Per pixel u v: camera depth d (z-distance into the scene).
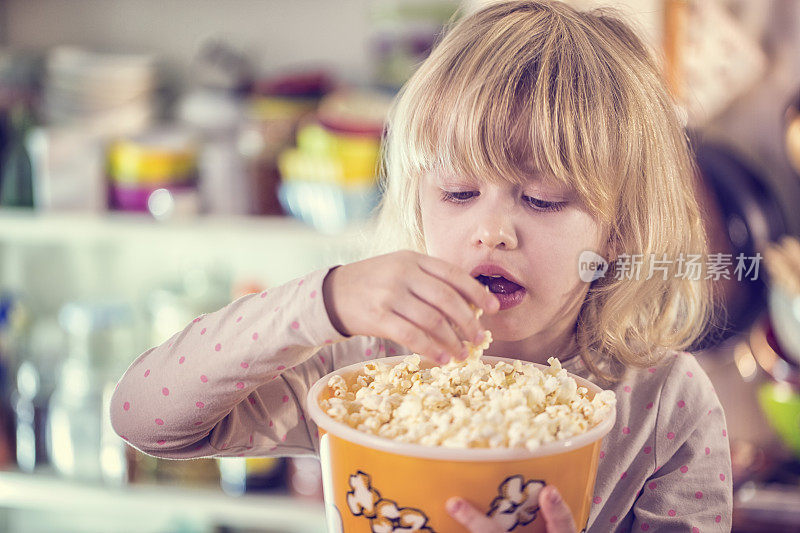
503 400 0.52
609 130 0.63
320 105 1.68
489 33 0.67
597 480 0.68
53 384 1.74
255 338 0.56
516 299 0.63
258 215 1.67
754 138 1.56
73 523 1.97
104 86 1.71
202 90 1.74
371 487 0.49
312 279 0.54
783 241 1.50
